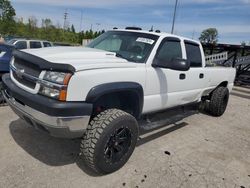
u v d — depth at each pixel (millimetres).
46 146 3861
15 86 3238
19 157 3477
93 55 3543
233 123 6270
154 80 3877
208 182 3410
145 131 4949
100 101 3385
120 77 3291
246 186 3432
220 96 6309
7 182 2934
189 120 6082
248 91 12281
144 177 3336
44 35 58281
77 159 3588
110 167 3268
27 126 4477
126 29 4668
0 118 4734
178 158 3973
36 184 2963
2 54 5207
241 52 14547
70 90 2785
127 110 3787
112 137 3201
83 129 2998
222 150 4500
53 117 2740
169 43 4316
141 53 3955
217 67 6172
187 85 4781
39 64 2895
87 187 3018
